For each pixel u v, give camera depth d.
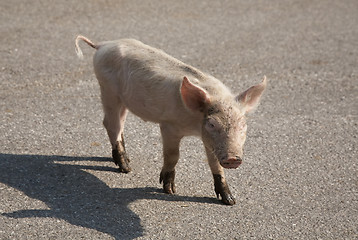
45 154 10.27
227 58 15.71
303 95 13.57
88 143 10.84
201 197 9.12
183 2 20.53
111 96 9.88
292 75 14.77
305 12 20.34
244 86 13.95
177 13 19.30
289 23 19.03
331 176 9.89
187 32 17.58
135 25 17.86
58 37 16.48
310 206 8.90
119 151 9.93
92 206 8.63
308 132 11.63
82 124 11.59
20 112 11.94
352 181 9.73
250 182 9.60
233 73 14.73
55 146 10.60
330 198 9.16
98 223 8.17
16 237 7.68
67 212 8.41
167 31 17.53
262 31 18.08
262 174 9.88
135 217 8.38
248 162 10.29
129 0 20.27
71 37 16.52
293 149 10.88
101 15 18.59
